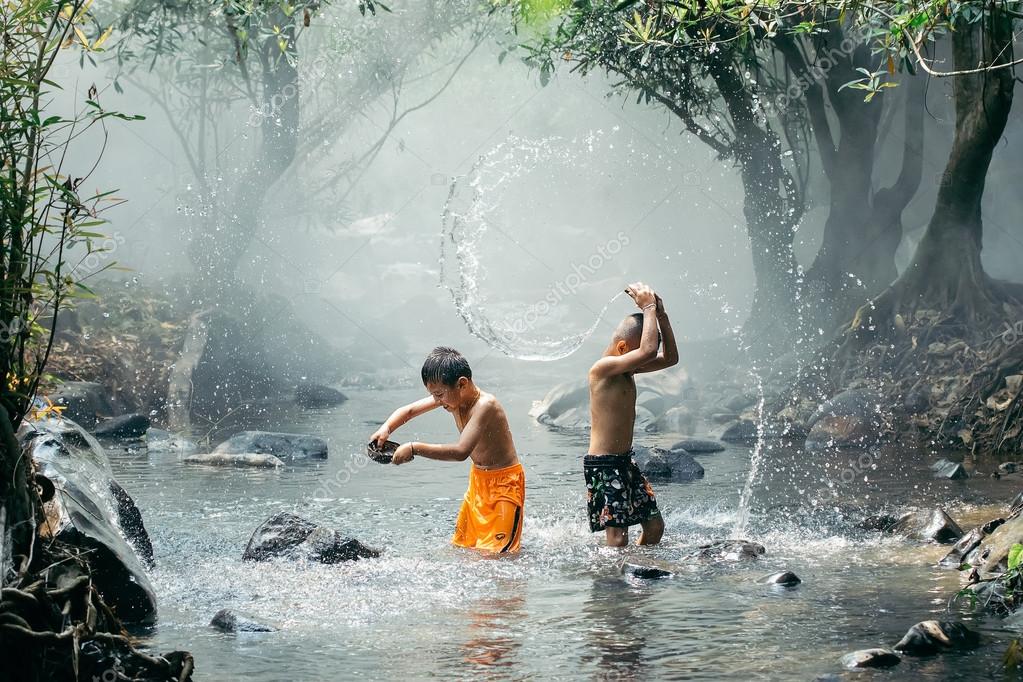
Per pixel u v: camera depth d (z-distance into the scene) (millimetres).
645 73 15594
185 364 15203
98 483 6055
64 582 4113
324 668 4512
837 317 15992
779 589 5730
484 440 6918
